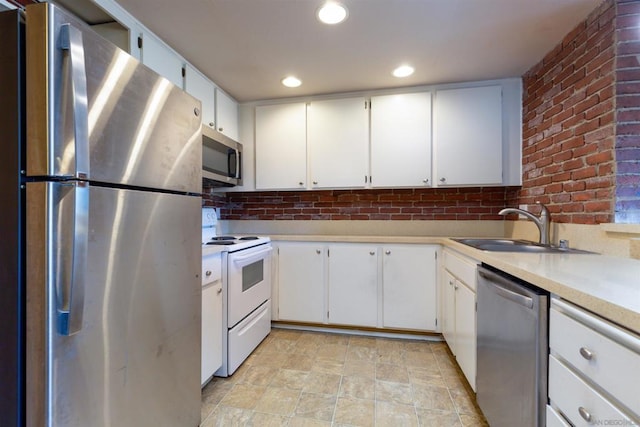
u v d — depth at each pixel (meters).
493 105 2.36
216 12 1.54
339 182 2.61
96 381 0.89
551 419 0.93
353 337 2.50
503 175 2.36
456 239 2.27
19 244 0.78
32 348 0.77
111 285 0.93
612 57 1.41
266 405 1.61
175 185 1.23
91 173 0.84
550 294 0.95
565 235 1.76
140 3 1.47
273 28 1.68
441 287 2.37
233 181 2.59
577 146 1.66
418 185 2.48
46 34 0.75
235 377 1.89
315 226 3.00
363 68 2.16
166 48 1.83
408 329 2.45
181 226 1.28
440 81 2.39
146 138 1.07
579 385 0.79
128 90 0.98
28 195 0.76
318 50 1.92
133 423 1.03
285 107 2.71
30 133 0.76
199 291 1.42
